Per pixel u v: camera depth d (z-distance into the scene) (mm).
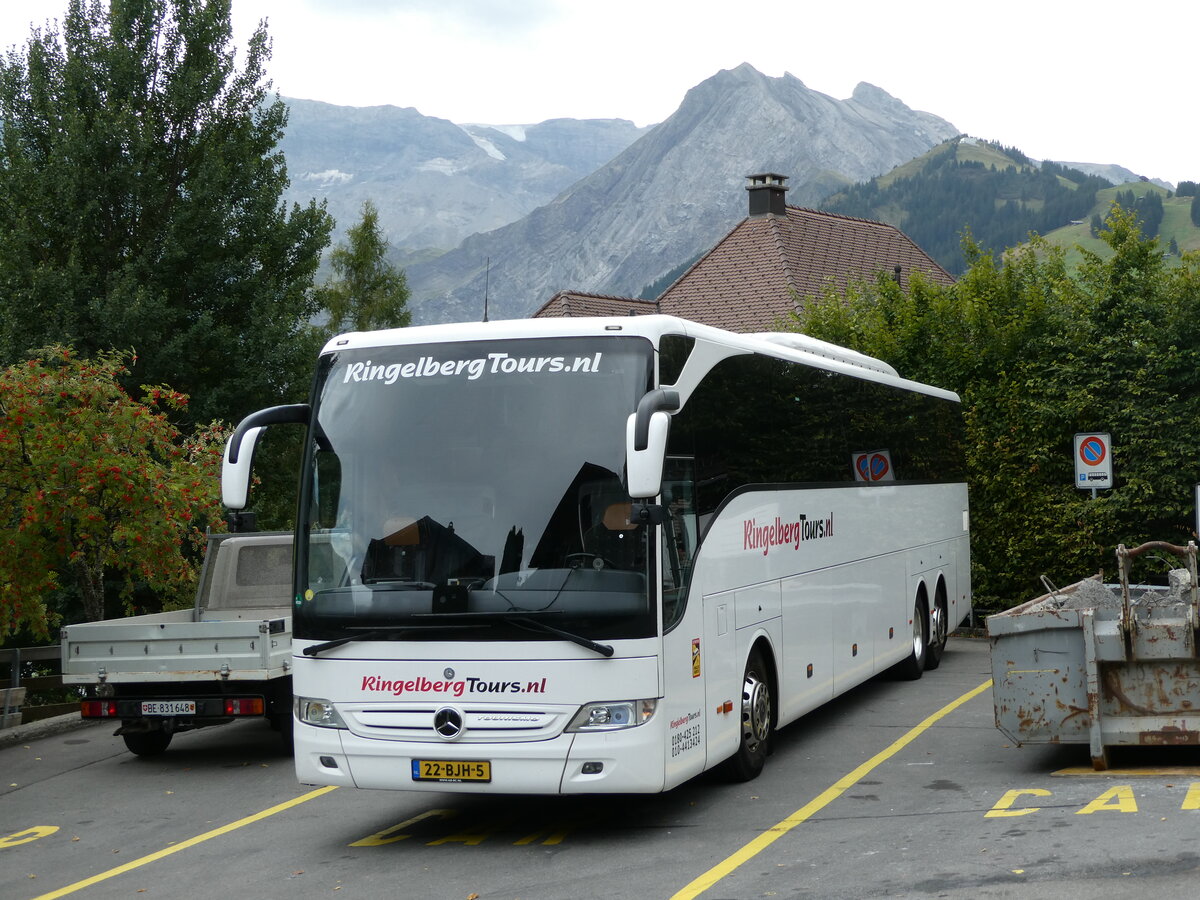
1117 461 19672
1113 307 19828
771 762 11375
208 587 14336
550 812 9859
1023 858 7508
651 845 8609
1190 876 6852
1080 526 20156
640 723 8289
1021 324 20672
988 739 11984
